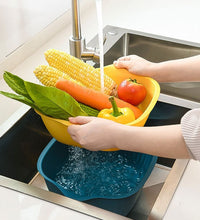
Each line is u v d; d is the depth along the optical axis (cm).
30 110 100
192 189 78
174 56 138
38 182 105
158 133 76
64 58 90
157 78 100
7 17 121
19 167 100
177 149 75
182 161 84
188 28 156
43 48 141
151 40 138
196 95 136
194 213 73
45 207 74
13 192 77
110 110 84
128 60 100
